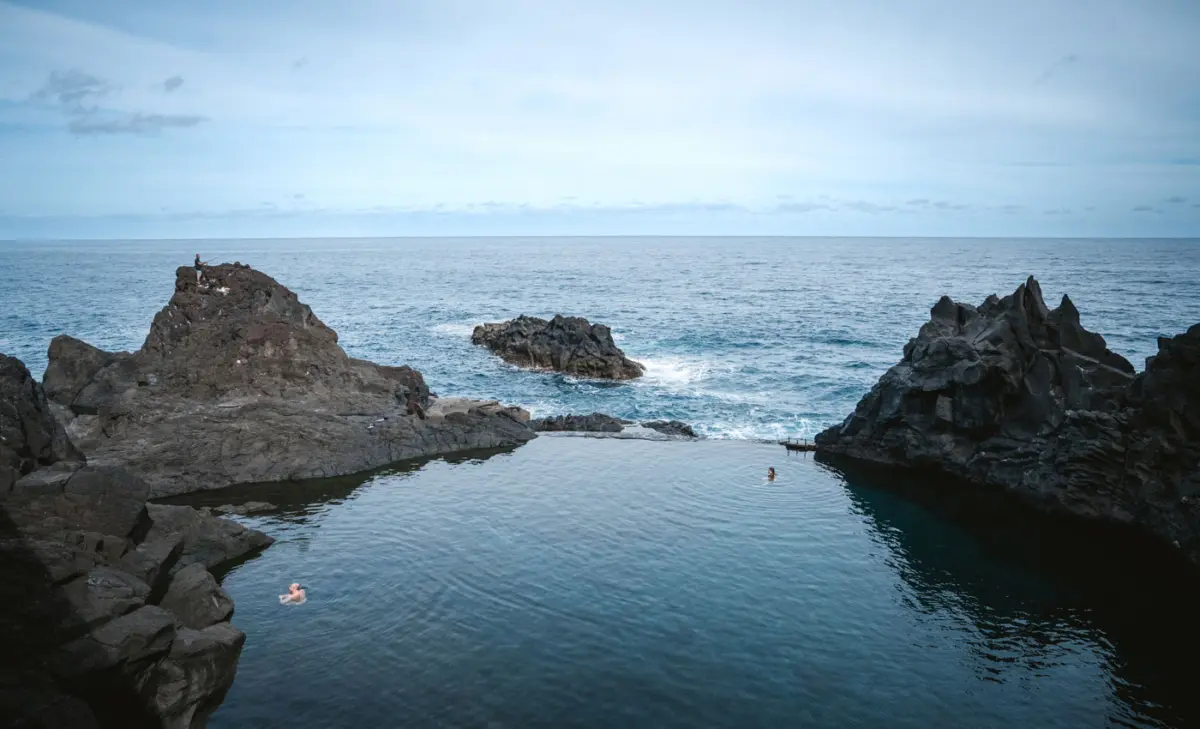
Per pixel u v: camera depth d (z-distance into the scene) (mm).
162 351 49594
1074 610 28109
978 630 26578
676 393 66250
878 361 78188
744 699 22141
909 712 21859
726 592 28781
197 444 41312
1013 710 22109
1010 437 40219
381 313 122625
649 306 131500
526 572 30047
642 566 30797
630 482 41156
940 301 46875
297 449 42688
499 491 39469
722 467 44062
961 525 35969
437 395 62562
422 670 23219
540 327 84875
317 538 33219
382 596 27922
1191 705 22469
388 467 43500
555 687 22422
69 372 47406
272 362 48719
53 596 19859
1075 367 38812
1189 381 32750
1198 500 30828
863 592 29172
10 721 15906
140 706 19375
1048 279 174750
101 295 142125
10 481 23922
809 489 40594
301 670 23109
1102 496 35062
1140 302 122375
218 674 21375
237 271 55094
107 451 39844
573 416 54625
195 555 30000
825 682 23172
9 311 114125
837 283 178875
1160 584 30266
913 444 43281
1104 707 22344
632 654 24344
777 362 78688
